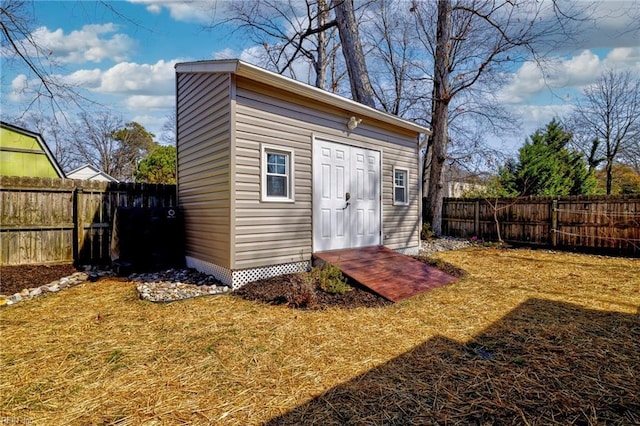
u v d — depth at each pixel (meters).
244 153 4.79
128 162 29.92
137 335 3.11
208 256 5.34
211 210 5.22
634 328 3.20
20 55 6.46
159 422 1.85
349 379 2.30
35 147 9.08
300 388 2.19
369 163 6.92
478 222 10.90
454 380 2.27
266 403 2.02
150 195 7.23
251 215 4.88
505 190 13.63
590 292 4.62
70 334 3.13
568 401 2.01
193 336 3.07
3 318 3.59
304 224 5.60
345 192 6.37
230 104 4.67
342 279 4.86
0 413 1.92
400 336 3.07
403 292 4.51
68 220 6.36
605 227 8.34
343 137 6.32
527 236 9.72
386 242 7.34
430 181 11.52
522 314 3.67
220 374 2.38
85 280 5.39
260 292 4.41
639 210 7.86
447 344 2.88
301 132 5.57
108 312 3.79
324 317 3.61
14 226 5.82
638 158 18.33
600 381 2.23
